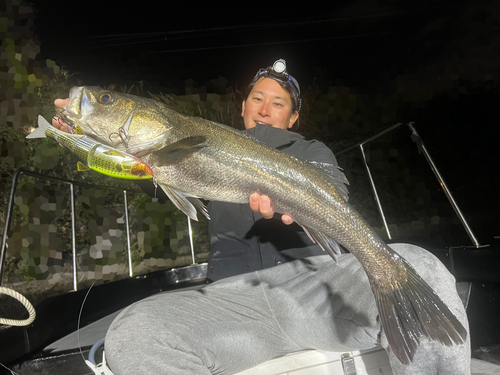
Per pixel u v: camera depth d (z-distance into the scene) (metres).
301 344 0.75
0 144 1.77
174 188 0.71
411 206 2.68
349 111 2.86
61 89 1.99
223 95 2.75
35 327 0.88
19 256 1.79
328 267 0.75
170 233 2.12
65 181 1.15
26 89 1.81
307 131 2.79
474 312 0.92
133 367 0.59
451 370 0.60
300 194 0.69
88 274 1.91
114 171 0.65
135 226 2.08
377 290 0.65
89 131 0.71
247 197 0.71
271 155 0.70
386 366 0.76
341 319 0.71
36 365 0.76
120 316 0.68
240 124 2.68
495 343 0.88
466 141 2.80
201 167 0.69
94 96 0.70
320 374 0.74
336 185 0.70
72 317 1.04
